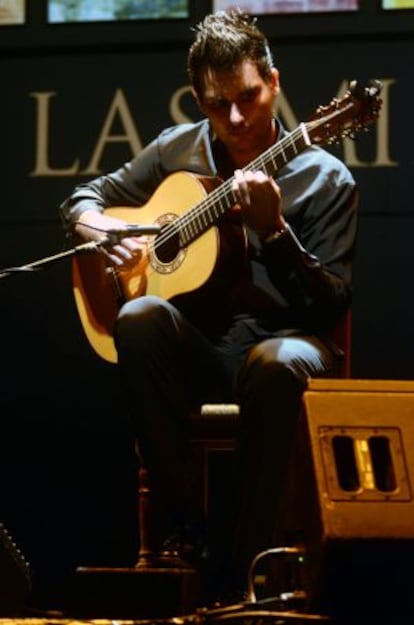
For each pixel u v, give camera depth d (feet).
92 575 11.75
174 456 12.76
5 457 20.07
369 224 19.69
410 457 9.96
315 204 13.74
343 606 9.99
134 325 12.83
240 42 13.66
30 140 20.63
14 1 20.79
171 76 20.45
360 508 9.66
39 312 20.34
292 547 10.63
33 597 19.42
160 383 12.84
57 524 19.80
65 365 20.20
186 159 14.89
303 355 12.33
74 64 20.65
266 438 12.02
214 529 18.90
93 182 15.64
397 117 19.72
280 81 20.03
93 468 19.90
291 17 20.04
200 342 13.44
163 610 11.56
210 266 13.65
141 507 14.17
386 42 19.86
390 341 19.52
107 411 19.99
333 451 9.91
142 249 14.40
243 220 13.74
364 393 10.17
